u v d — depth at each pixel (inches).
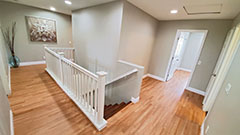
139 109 92.9
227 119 41.8
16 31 160.1
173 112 93.0
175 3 91.9
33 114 74.7
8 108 64.2
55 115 75.7
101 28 124.7
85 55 160.9
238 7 82.1
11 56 161.9
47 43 194.1
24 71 150.3
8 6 147.1
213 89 91.1
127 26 110.3
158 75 177.9
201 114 93.0
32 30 172.7
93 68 151.0
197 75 137.3
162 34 164.1
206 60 129.5
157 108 96.9
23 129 62.8
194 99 119.8
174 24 150.1
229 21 111.6
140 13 121.3
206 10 99.0
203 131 69.5
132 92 102.7
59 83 116.4
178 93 132.0
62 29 205.8
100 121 68.6
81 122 71.6
